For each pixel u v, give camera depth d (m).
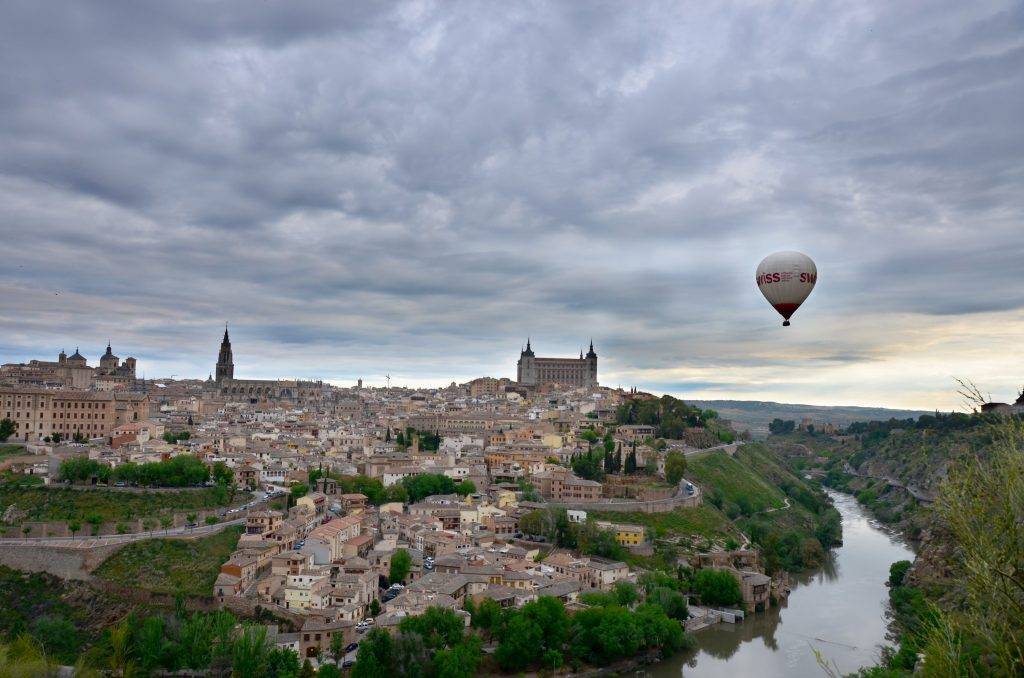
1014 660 59.53
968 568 65.06
